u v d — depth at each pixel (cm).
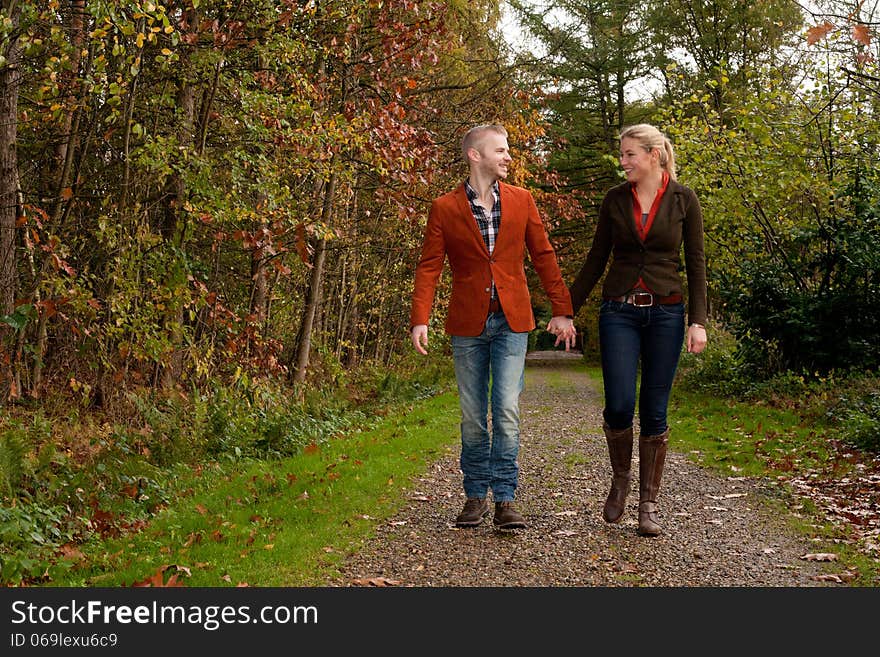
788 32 2156
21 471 548
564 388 1975
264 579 395
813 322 1269
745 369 1438
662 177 466
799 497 573
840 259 1271
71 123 898
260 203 892
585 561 421
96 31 639
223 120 974
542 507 551
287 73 932
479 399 489
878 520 501
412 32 1043
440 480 670
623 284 463
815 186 1303
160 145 812
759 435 884
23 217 724
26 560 414
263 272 1224
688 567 411
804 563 418
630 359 467
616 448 482
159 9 636
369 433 997
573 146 2950
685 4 2434
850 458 706
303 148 914
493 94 1452
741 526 492
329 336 1725
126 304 806
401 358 2261
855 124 1243
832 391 1128
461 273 480
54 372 964
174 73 906
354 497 584
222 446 828
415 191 1211
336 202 1328
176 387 945
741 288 1385
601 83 2908
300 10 913
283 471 719
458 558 428
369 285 1888
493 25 1535
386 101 1137
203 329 1138
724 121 1680
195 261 885
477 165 475
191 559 437
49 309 728
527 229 487
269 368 877
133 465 665
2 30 626
